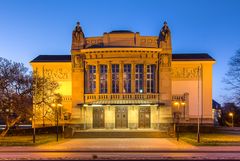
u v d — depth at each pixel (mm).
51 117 93500
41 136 79438
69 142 66750
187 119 99875
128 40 92500
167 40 91875
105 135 80625
